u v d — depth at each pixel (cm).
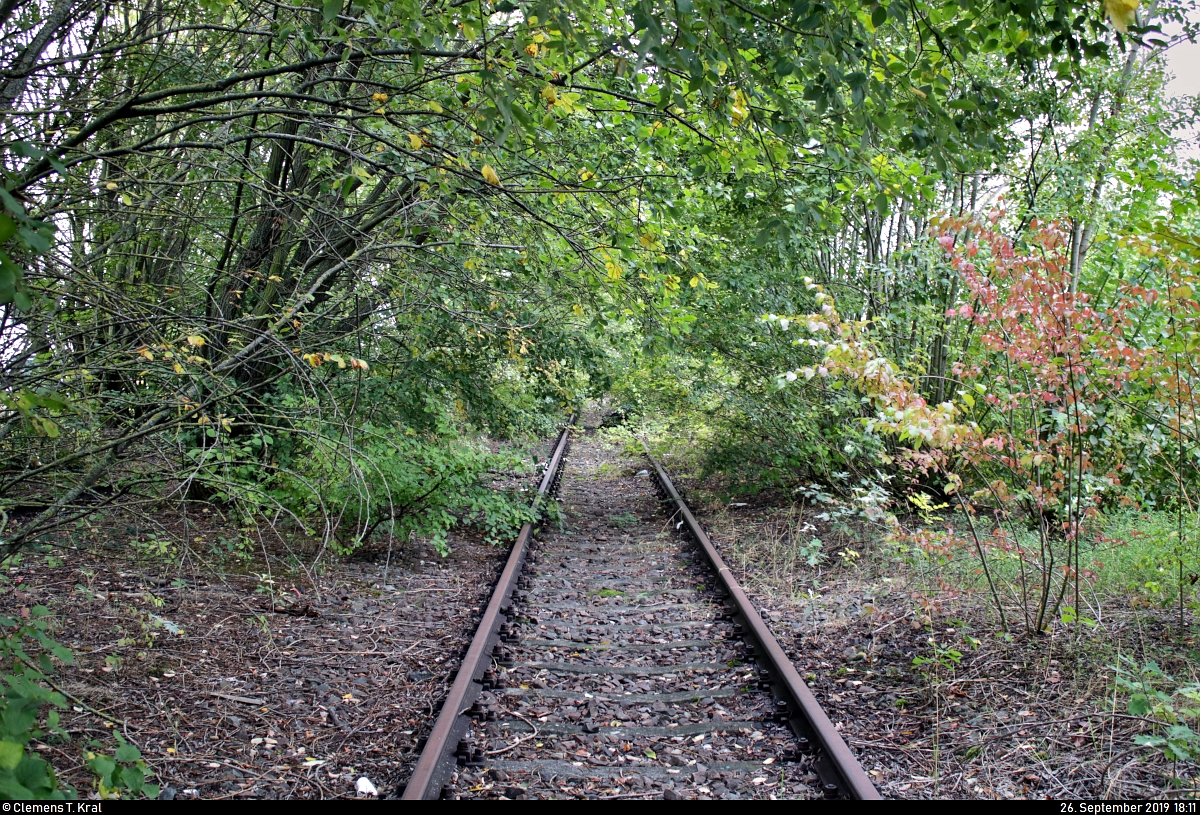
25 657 315
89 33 504
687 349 955
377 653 549
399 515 810
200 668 488
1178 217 468
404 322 715
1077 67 330
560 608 686
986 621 542
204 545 730
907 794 350
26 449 430
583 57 478
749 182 652
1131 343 555
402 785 364
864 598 636
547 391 934
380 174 543
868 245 941
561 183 451
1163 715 379
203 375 447
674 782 377
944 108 332
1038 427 534
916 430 436
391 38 367
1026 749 382
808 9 290
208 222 643
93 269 522
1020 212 804
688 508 1112
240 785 363
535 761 395
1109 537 593
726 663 543
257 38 583
